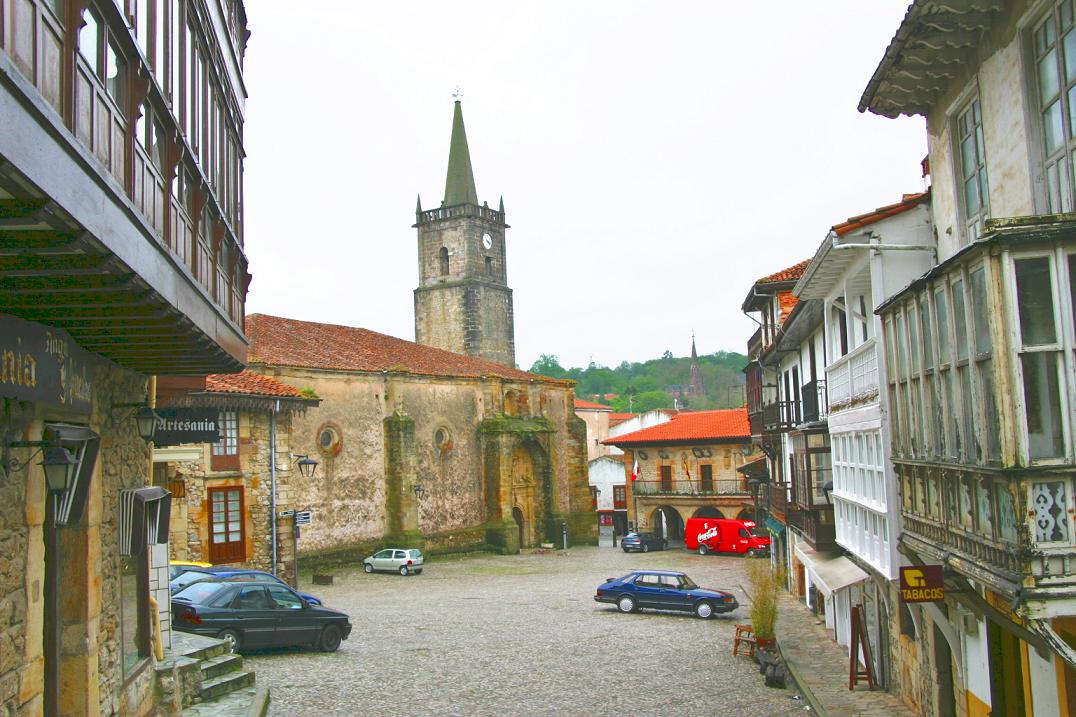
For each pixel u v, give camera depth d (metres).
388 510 49.72
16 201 5.38
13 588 8.19
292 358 45.62
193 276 9.80
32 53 5.32
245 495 35.03
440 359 58.81
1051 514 8.44
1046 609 8.38
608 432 85.12
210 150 11.95
